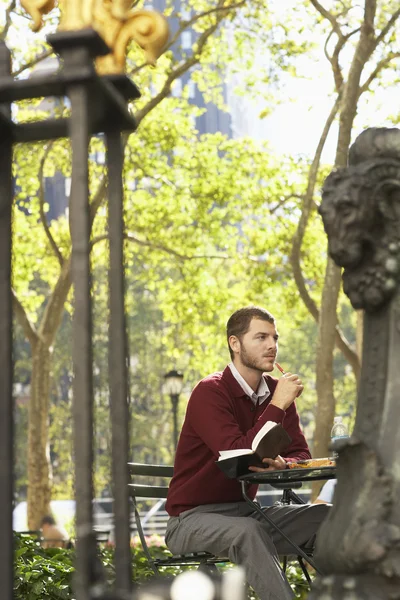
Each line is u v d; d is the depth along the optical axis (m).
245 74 25.94
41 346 23.16
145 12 2.19
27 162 24.58
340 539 1.92
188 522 4.23
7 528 2.14
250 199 25.38
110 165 2.37
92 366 2.03
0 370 2.21
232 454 4.04
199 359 26.81
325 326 20.78
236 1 23.16
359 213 2.01
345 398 52.50
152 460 56.44
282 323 31.81
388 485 1.90
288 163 25.16
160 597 1.37
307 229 25.08
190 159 25.88
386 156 2.04
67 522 21.14
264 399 4.57
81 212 1.95
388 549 1.86
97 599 1.86
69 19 2.11
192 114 25.97
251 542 3.94
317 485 18.33
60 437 47.88
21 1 2.12
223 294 26.22
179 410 54.28
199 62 24.95
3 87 2.04
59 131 2.30
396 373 2.00
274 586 3.86
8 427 2.18
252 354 4.48
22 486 43.56
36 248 25.92
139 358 54.22
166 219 25.91
